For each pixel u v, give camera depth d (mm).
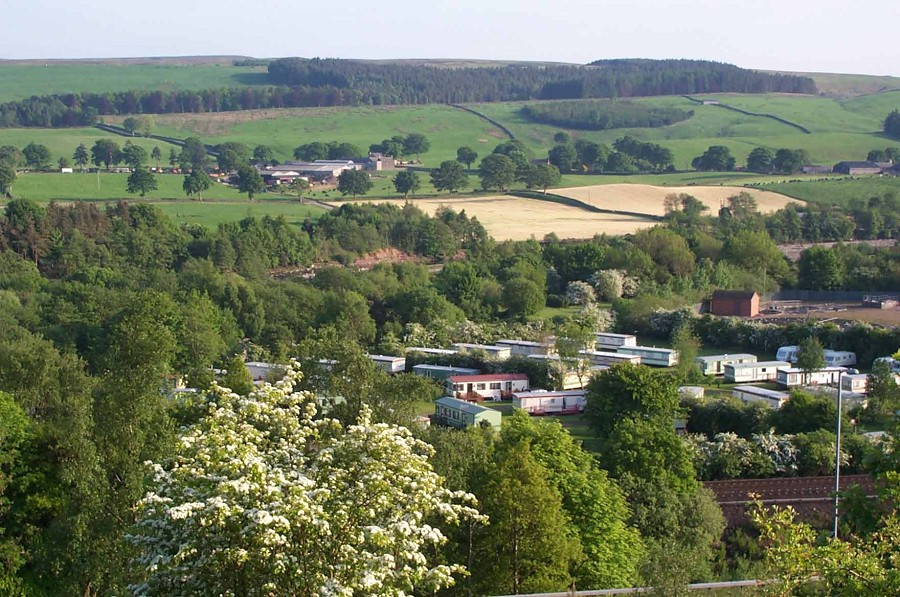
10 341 127688
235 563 34469
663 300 190750
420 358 157125
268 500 34438
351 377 69312
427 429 74500
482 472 60094
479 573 53594
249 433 37594
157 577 35625
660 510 75750
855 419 121188
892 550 34719
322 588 33344
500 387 143625
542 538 53781
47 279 190625
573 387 147000
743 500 87312
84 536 47531
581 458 71562
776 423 114875
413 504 36562
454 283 192625
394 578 35406
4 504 60094
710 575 65250
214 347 146750
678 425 118188
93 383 85438
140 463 50156
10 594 54688
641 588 44875
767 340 168500
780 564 34844
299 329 171500
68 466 53531
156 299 145750
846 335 160250
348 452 37438
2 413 64438
